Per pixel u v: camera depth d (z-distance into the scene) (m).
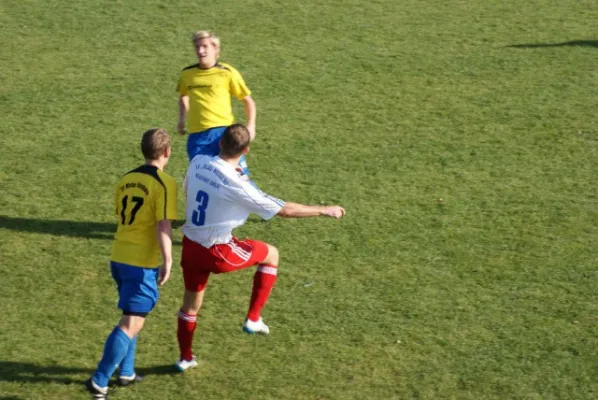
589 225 27.83
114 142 33.94
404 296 24.25
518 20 47.75
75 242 27.00
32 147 33.38
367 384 20.73
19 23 47.28
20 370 21.05
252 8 49.91
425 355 21.75
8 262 25.80
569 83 39.34
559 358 21.58
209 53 27.20
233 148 19.86
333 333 22.64
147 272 19.52
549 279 24.97
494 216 28.48
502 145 33.56
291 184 30.62
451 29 46.53
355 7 50.00
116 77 40.44
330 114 36.59
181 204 29.77
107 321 23.12
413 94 38.53
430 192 30.09
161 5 50.25
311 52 43.47
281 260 26.03
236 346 22.16
